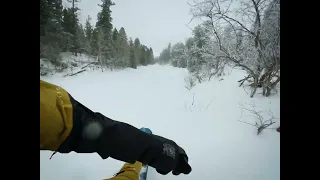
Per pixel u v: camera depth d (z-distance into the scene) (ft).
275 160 5.70
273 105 7.81
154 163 2.72
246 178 5.25
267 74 8.56
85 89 9.98
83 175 5.36
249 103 8.12
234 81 9.87
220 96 8.84
